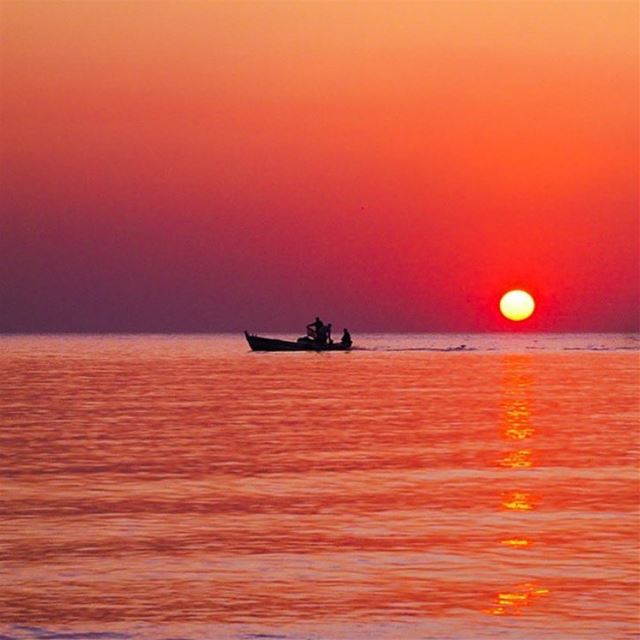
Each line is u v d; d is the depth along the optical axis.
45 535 65.12
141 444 108.50
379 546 61.94
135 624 47.97
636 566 57.12
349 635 46.38
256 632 46.81
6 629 47.41
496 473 89.19
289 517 70.38
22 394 178.88
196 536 64.75
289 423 130.25
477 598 51.50
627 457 99.25
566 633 46.47
